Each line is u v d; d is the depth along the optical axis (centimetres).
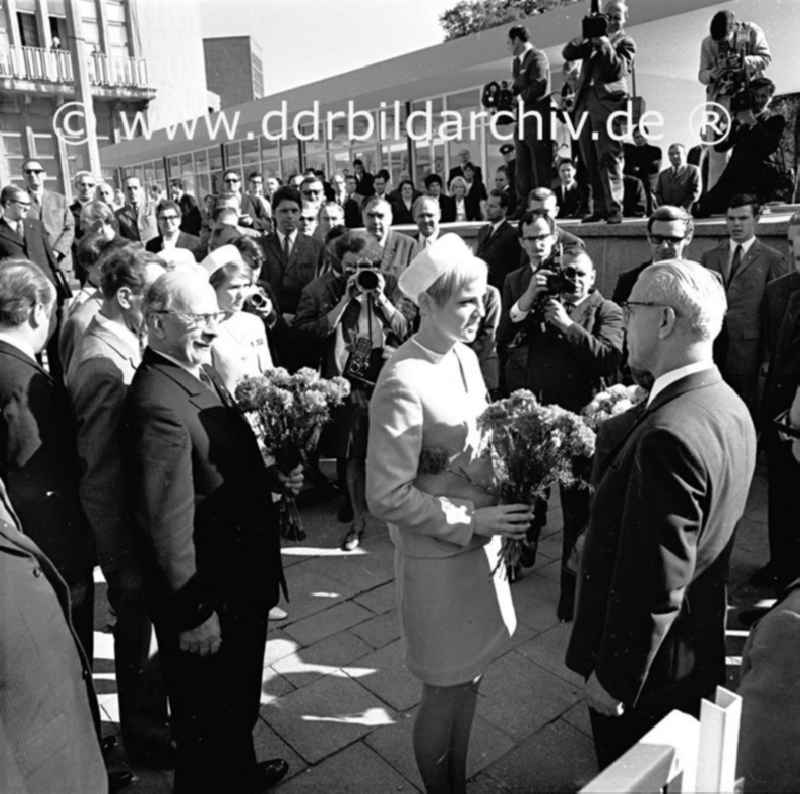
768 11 941
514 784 256
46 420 244
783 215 623
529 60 789
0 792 152
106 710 302
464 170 1107
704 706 112
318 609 379
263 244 655
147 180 2158
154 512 212
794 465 363
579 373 398
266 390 308
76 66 1434
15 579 161
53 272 712
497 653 222
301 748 276
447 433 209
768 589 382
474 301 206
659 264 185
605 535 187
